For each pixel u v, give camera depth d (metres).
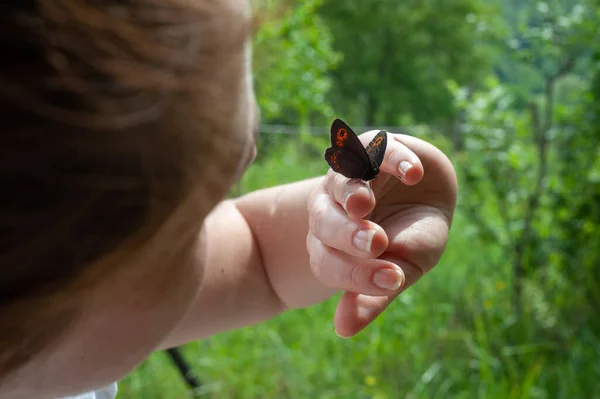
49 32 0.28
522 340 1.93
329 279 0.48
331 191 0.50
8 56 0.28
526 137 2.25
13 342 0.33
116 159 0.30
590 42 2.15
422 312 2.07
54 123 0.29
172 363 1.85
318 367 1.90
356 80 15.84
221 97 0.34
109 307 0.38
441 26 16.19
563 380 1.72
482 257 2.47
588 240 2.18
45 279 0.31
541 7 2.21
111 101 0.29
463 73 16.14
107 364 0.40
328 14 15.79
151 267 0.37
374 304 0.47
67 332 0.36
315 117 4.13
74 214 0.30
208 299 0.65
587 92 2.20
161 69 0.30
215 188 0.35
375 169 0.48
